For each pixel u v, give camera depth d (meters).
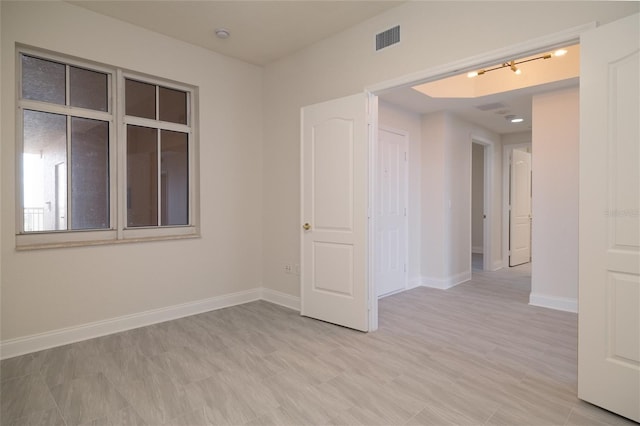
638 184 1.87
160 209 3.66
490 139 6.17
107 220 3.33
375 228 3.32
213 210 3.95
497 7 2.47
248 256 4.28
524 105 4.70
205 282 3.89
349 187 3.33
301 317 3.69
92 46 3.11
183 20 3.27
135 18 3.23
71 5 3.00
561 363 2.61
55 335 2.93
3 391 2.22
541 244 4.13
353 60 3.37
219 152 3.99
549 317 3.69
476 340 3.05
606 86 1.97
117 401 2.11
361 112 3.24
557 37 2.21
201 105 3.84
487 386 2.28
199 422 1.92
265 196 4.35
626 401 1.93
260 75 4.37
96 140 3.25
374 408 2.04
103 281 3.19
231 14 3.17
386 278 4.57
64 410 2.02
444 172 4.98
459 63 2.65
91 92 3.23
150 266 3.48
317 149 3.58
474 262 7.23
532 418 1.94
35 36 2.82
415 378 2.38
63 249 2.98
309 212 3.66
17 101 2.84
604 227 1.99
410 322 3.53
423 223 5.17
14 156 2.75
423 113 5.11
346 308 3.36
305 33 3.51
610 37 1.95
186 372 2.47
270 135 4.27
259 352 2.80
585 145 2.05
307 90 3.81
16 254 2.76
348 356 2.73
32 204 2.94
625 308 1.93
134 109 3.48
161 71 3.52
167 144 3.72
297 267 3.98
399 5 3.01
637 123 1.87
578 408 2.04
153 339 3.08
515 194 6.72
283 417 1.96
